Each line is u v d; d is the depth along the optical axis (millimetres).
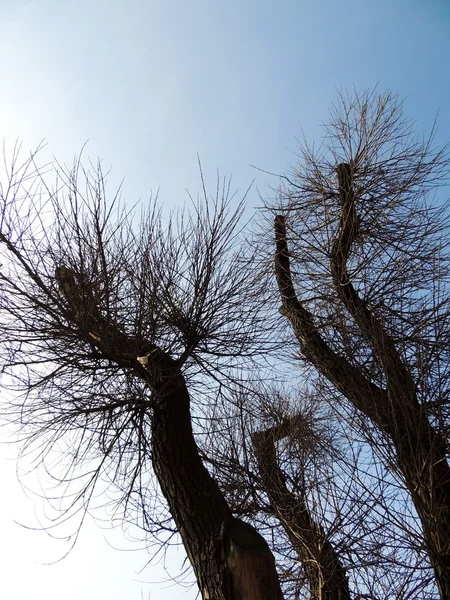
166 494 5105
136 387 5344
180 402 5387
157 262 5473
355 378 6348
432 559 5168
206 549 4773
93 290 5125
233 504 7090
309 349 6832
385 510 5363
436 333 6082
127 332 5258
